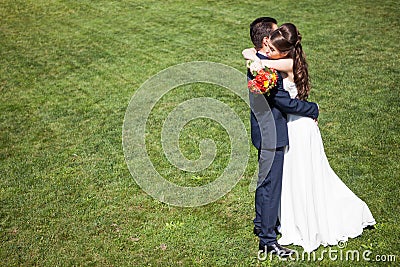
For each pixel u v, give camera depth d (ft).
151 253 20.54
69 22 54.13
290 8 53.42
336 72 37.22
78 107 34.86
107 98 36.06
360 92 33.73
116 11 56.80
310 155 19.62
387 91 33.60
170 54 43.86
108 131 31.17
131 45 46.68
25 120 33.27
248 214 22.70
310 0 55.67
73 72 41.37
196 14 53.93
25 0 61.82
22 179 26.35
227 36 47.24
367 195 23.07
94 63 42.96
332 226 20.45
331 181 20.62
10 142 30.48
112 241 21.36
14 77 40.86
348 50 41.39
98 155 28.45
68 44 47.91
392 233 20.63
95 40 48.52
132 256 20.43
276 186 19.47
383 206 22.26
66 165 27.55
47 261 20.38
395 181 23.98
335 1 54.70
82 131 31.37
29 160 28.25
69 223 22.68
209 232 21.65
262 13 52.60
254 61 18.61
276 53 18.85
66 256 20.61
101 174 26.50
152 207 23.61
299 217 20.12
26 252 20.94
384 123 29.45
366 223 20.94
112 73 40.70
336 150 26.99
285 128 19.27
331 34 45.27
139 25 51.93
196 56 42.96
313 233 19.89
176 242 21.12
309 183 19.70
